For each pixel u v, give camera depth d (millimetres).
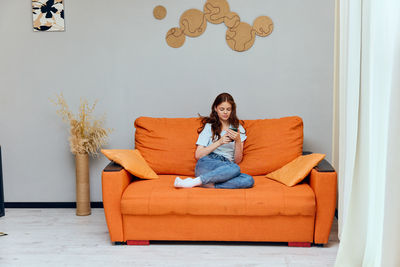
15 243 2688
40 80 3533
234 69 3439
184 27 3428
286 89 3428
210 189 2604
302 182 2730
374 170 2086
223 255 2455
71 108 3541
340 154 2582
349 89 2303
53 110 3549
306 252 2496
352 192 2199
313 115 3430
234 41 3410
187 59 3455
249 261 2359
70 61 3506
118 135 3539
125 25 3457
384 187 1939
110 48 3479
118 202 2576
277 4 3381
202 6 3420
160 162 3074
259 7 3389
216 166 2816
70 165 3588
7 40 3514
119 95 3512
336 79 3318
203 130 3109
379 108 1957
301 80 3416
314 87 3412
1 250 2559
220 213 2506
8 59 3525
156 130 3166
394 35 1740
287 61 3408
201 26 3420
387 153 1738
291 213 2484
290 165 2844
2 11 3494
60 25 3479
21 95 3549
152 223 2592
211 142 3070
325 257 2414
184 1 3420
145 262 2350
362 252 2158
